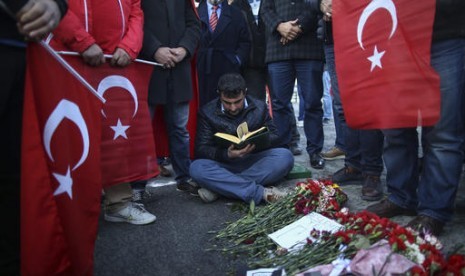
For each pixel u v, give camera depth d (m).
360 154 3.10
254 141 2.79
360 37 2.09
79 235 1.51
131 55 2.40
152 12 2.82
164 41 2.85
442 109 1.95
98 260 2.04
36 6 1.25
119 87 2.42
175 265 1.97
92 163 1.65
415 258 1.56
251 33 4.34
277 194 2.74
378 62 2.04
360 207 2.65
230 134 3.09
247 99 3.28
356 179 3.17
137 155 2.56
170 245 2.20
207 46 4.04
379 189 2.78
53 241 1.39
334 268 1.66
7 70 1.25
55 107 1.43
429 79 1.89
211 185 2.83
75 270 1.49
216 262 1.99
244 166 3.14
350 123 2.20
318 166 3.75
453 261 1.55
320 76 3.72
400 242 1.61
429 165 2.06
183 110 3.06
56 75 1.45
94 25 2.28
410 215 2.39
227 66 4.05
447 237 2.08
